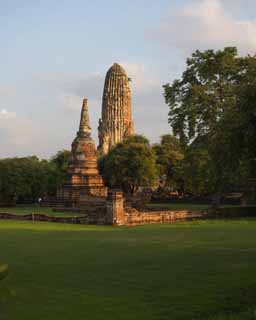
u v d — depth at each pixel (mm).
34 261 24719
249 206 63281
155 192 117250
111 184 109188
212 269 21562
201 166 61188
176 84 65750
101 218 51219
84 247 30312
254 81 24969
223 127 26375
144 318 14438
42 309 15562
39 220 57500
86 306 15836
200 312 14852
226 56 62031
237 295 16609
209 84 62469
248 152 24078
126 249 28984
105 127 167750
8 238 36281
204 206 85688
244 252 26656
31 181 100375
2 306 15898
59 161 130250
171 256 25719
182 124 63938
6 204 99062
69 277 20438
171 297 16734
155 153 113062
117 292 17703
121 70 170625
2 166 98125
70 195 88812
